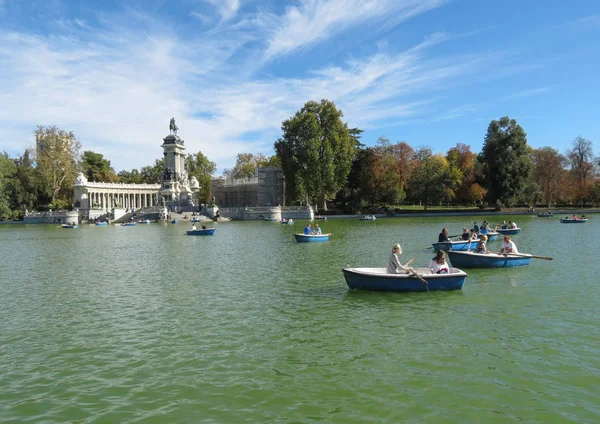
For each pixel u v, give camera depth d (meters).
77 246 50.19
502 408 10.80
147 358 14.40
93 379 12.91
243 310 19.75
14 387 12.49
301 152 106.38
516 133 105.50
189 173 159.62
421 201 133.00
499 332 16.11
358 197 120.69
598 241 43.50
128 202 139.25
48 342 16.16
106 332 17.16
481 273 26.84
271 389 11.97
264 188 128.00
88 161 156.50
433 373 12.75
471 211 108.75
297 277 27.31
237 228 79.31
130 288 25.20
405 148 122.25
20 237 66.50
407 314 18.52
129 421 10.51
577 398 11.24
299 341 15.61
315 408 10.92
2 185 113.94
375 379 12.44
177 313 19.56
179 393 11.88
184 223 99.62
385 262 32.97
